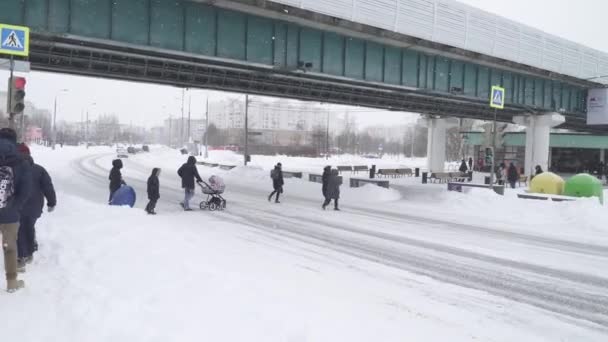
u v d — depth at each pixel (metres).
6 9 16.30
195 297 5.61
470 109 40.59
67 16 17.30
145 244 8.17
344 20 22.19
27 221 6.91
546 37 33.88
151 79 26.06
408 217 16.86
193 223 13.23
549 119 39.72
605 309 7.12
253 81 26.97
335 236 12.28
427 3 25.33
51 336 4.50
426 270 8.98
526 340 5.71
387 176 45.00
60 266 6.80
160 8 19.09
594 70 38.75
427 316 6.30
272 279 7.12
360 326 5.46
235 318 5.09
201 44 20.00
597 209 16.70
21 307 5.20
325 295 6.68
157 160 55.09
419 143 117.50
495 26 29.55
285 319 5.23
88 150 77.00
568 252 11.43
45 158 47.47
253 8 19.92
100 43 18.66
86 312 5.02
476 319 6.36
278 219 14.95
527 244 12.31
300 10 20.78
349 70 24.44
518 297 7.53
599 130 58.59
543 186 23.22
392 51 26.38
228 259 8.27
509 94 34.16
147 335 4.50
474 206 19.52
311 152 89.88
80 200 12.09
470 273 8.92
